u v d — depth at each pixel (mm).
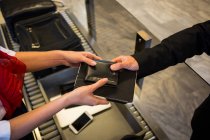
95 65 803
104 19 2100
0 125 637
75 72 1374
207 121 789
